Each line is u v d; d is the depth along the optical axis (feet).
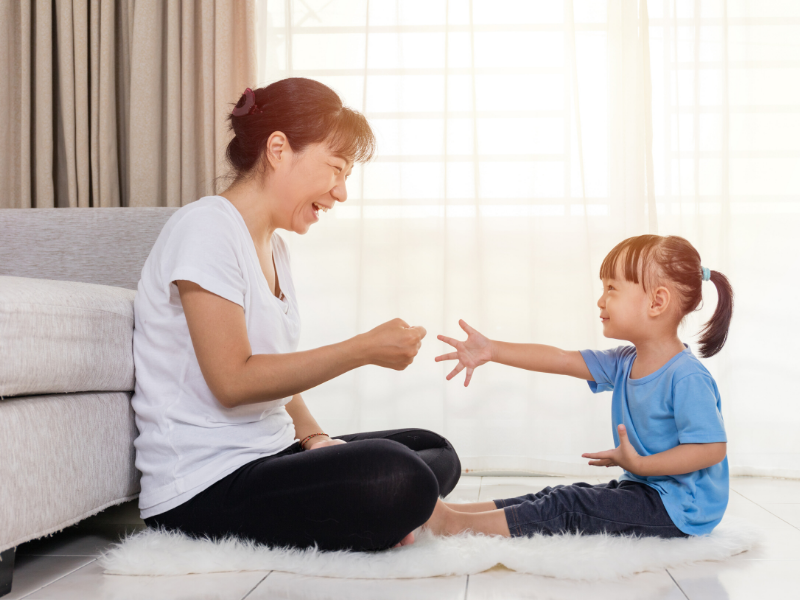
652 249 4.49
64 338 3.62
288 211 4.15
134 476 4.24
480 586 3.39
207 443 3.79
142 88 7.73
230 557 3.59
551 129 7.47
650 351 4.51
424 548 3.73
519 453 7.22
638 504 4.10
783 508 5.32
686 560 3.77
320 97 3.99
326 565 3.51
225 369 3.58
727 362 7.10
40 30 7.82
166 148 7.93
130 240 5.82
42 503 3.43
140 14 7.74
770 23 7.34
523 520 4.09
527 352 4.83
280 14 7.93
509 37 7.55
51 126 7.88
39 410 3.48
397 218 7.61
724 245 7.19
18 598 3.22
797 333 7.14
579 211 7.36
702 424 4.10
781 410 7.08
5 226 5.87
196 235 3.72
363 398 7.49
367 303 7.61
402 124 7.64
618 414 4.65
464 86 7.62
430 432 4.86
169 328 3.90
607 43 7.53
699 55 7.34
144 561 3.56
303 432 4.73
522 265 7.50
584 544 3.78
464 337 7.50
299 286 7.78
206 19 7.68
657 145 7.45
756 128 7.32
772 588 3.37
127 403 4.21
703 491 4.20
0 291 3.36
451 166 7.59
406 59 7.68
